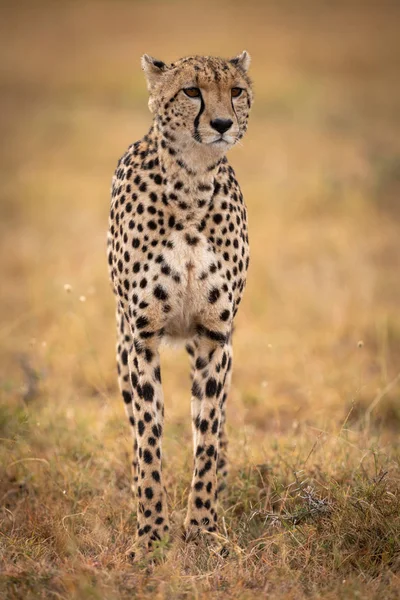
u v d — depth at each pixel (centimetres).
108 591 867
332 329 1912
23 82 5378
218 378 1089
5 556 976
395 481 1087
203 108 1046
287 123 4128
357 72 5591
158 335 1087
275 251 2391
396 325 1888
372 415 1461
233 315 1119
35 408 1437
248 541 1023
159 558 966
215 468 1065
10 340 1858
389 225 2708
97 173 3441
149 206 1064
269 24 7431
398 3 8638
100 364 1711
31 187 3116
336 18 7844
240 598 867
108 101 4741
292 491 1106
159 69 1096
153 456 1057
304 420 1422
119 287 1120
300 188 2916
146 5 8644
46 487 1184
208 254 1063
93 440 1295
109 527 1074
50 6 8688
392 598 873
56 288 2098
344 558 963
